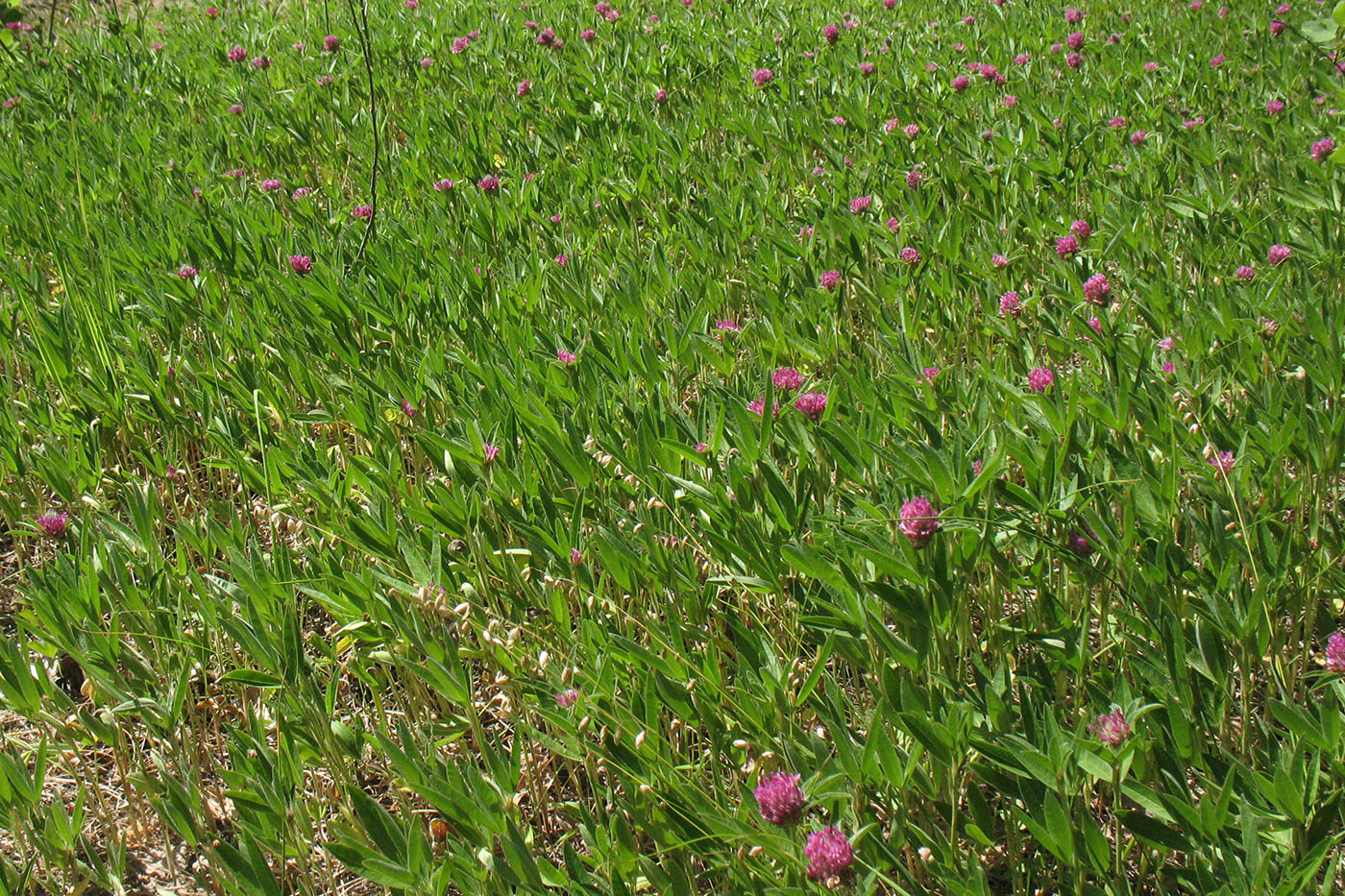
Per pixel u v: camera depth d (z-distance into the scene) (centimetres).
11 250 470
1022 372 342
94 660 234
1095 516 214
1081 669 206
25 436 350
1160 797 175
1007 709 188
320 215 490
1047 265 419
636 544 249
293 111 620
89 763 261
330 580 246
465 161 525
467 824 184
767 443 247
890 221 424
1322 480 254
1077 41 650
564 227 458
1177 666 189
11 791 207
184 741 238
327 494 275
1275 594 215
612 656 216
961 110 588
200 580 243
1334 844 171
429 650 209
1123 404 246
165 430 336
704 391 324
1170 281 365
